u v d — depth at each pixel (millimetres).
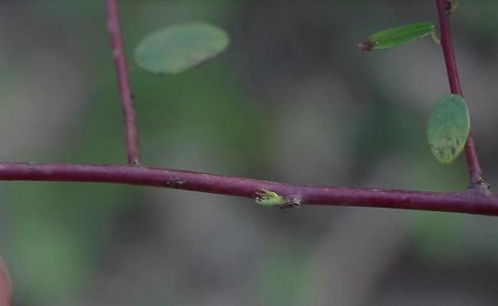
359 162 1141
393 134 1149
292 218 1143
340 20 1227
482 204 550
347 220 1125
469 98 1168
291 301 1087
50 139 1110
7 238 1022
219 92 1118
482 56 1184
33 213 1038
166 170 555
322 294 1085
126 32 1099
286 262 1109
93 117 1112
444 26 558
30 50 1188
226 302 1095
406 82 1176
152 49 572
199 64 571
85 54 1173
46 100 1143
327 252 1111
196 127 1092
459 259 1099
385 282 1099
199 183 554
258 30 1219
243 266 1115
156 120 1086
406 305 1094
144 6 1116
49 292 1016
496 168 1145
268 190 552
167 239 1127
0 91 1153
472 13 1180
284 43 1216
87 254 1062
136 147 566
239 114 1123
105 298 1057
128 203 1121
